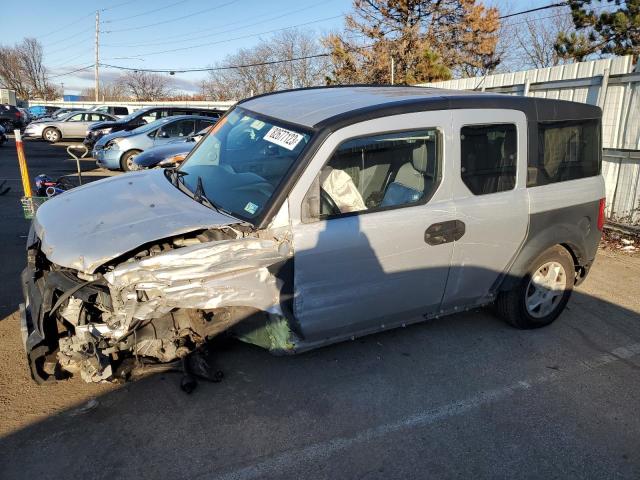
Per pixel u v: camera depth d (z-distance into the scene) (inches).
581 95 324.2
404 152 133.5
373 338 162.6
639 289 213.6
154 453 109.4
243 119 156.3
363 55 1050.7
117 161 509.0
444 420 124.6
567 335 170.7
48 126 898.7
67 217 126.3
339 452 112.3
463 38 1068.5
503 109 148.3
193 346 131.4
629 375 147.6
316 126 126.1
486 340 164.4
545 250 161.6
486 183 145.6
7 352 145.2
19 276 201.6
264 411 124.6
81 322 117.2
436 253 139.5
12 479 100.9
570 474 109.0
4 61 3063.5
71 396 126.8
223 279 115.0
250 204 124.0
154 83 2933.1
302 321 127.0
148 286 109.5
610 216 308.5
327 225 123.3
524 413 128.5
